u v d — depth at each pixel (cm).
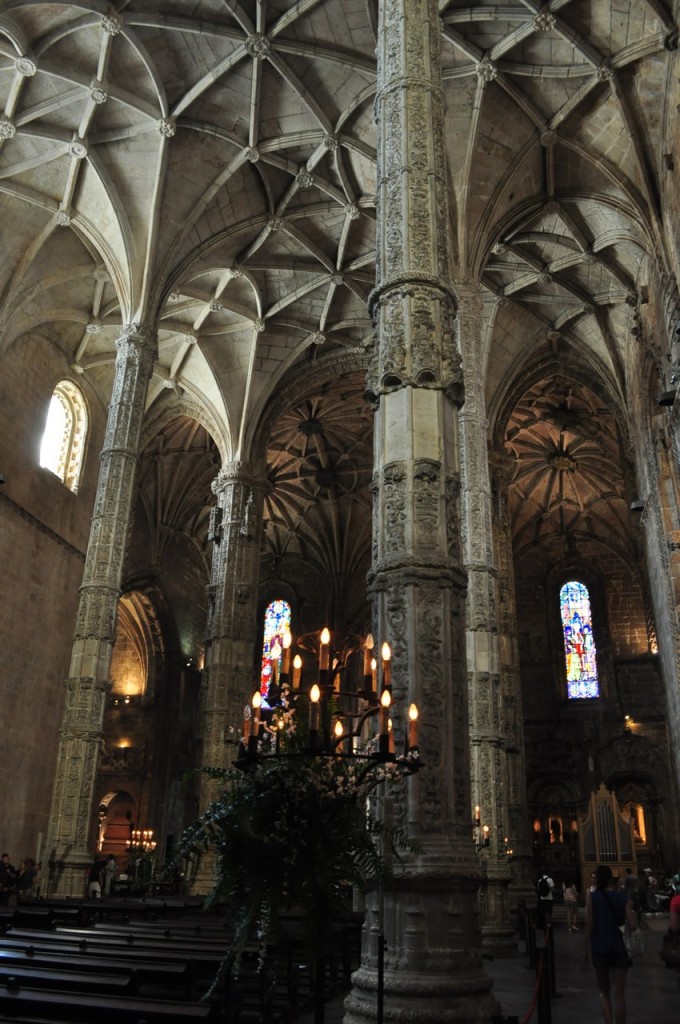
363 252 2488
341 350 2788
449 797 661
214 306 2539
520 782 2302
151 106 1977
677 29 1650
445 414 795
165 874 498
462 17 1781
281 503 4044
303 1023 759
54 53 1841
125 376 1991
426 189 899
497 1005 618
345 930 1035
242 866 490
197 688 3919
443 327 832
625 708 3662
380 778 606
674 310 1781
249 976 811
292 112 2059
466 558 1719
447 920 621
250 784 504
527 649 3894
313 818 496
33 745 2289
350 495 3988
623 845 3177
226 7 1830
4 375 2264
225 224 2275
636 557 3888
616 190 2042
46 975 592
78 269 2312
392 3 1035
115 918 1334
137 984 577
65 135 1981
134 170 2072
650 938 1917
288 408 2873
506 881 1544
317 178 2222
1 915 1148
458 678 707
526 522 4031
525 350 2583
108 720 3678
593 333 2570
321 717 536
